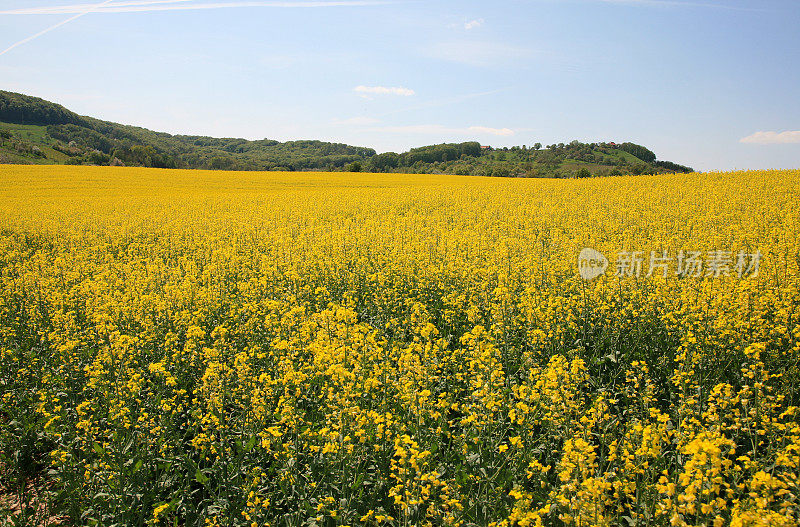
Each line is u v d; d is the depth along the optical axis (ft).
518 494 14.78
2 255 55.77
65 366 25.09
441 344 24.50
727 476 16.67
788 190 75.10
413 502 14.35
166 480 18.25
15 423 21.94
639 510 14.58
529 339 26.17
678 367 22.93
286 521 16.06
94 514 17.42
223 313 33.01
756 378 20.85
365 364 22.17
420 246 47.80
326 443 17.40
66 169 196.95
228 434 19.93
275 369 22.79
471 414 18.39
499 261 40.06
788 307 25.45
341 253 45.19
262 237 63.67
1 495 20.04
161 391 22.52
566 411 18.21
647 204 72.90
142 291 38.50
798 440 15.20
